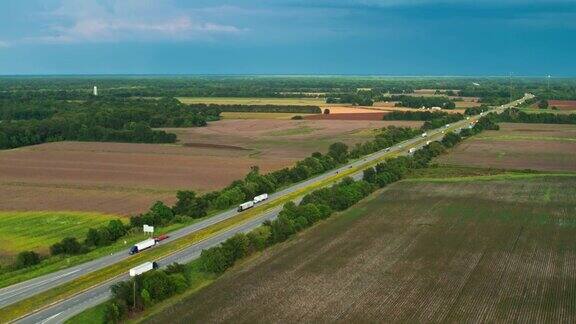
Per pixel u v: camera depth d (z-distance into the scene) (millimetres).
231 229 120312
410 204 139000
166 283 85500
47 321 77938
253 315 77812
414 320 76188
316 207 125938
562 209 132625
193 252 106125
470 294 84750
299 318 76750
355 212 132750
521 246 106688
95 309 81500
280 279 91000
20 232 119250
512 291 85875
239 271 95250
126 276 94125
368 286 87812
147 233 118500
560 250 104375
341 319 76438
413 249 105312
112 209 136625
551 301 82250
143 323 76312
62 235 117312
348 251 104500
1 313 79750
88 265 100312
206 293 85938
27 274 95812
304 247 107562
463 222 122688
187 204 134750
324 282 89500
